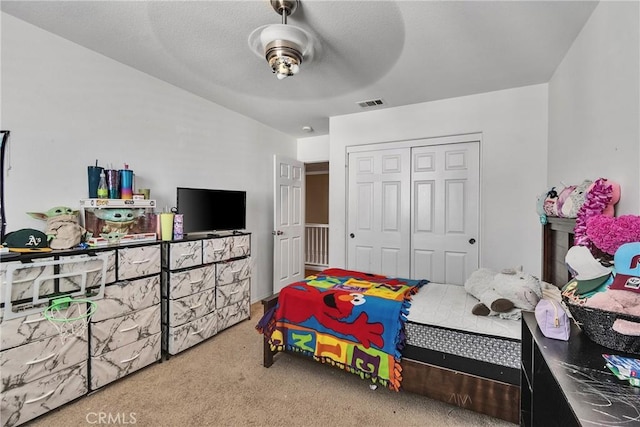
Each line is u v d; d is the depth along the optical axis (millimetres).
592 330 971
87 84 2150
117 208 2133
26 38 1843
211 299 2662
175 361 2285
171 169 2779
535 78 2600
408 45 2045
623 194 1368
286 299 2158
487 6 1645
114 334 1953
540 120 2715
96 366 1860
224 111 3365
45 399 1628
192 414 1693
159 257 2262
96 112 2209
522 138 2789
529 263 2771
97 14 1739
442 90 2871
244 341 2631
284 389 1939
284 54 1683
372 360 1792
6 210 1775
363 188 3613
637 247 910
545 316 1040
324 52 2129
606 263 1055
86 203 1973
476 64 2332
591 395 710
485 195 2947
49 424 1589
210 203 2928
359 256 3646
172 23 1814
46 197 1944
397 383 1721
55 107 1984
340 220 3715
